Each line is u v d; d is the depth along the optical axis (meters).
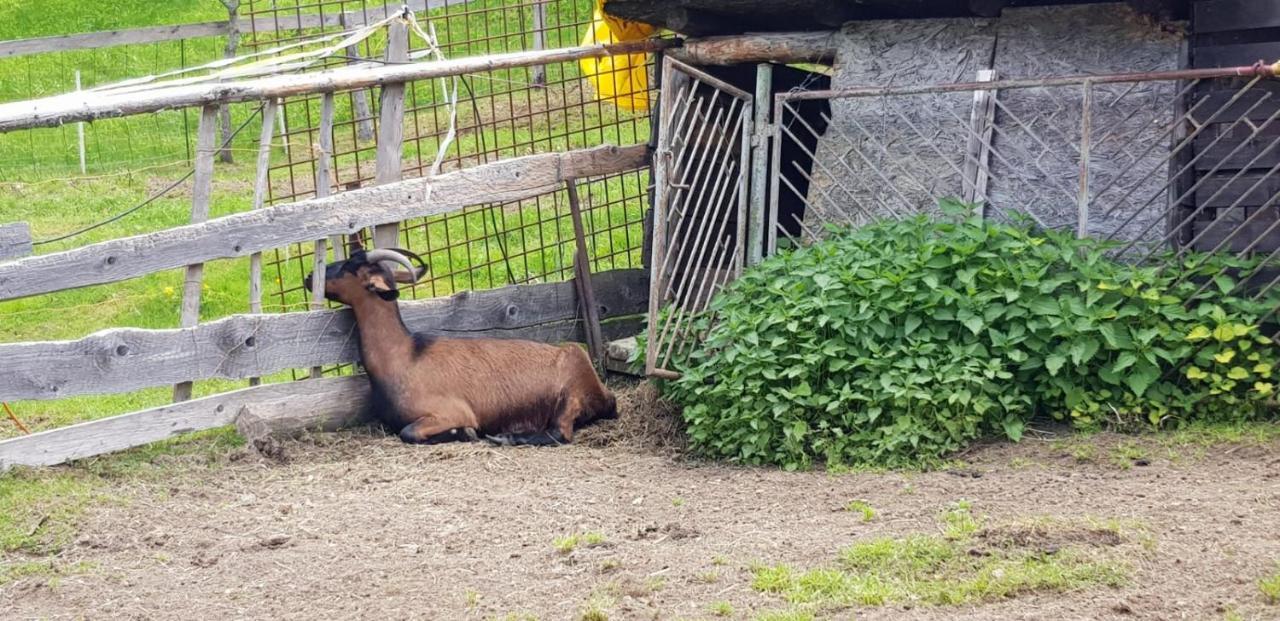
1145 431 7.09
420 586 5.55
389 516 6.50
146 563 5.94
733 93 8.52
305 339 8.03
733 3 8.91
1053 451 6.94
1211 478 6.37
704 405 7.52
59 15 21.72
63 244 12.16
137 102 7.30
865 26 8.78
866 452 7.05
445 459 7.54
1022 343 7.27
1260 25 7.47
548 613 5.18
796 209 10.11
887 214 8.63
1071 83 7.35
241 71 8.95
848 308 7.37
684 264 9.62
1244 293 7.38
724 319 7.88
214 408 7.71
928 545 5.57
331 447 7.86
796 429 7.14
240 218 7.69
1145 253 7.75
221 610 5.39
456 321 8.88
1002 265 7.39
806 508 6.39
